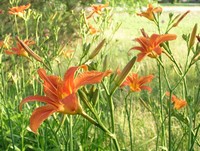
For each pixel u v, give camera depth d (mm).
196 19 19625
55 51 3838
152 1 10352
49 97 1816
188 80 6781
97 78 1777
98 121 1763
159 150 4281
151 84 6543
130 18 17859
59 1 8242
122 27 15547
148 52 2754
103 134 3896
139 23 16797
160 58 2844
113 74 2391
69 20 8227
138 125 4883
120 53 9125
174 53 8797
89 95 1962
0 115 4215
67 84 1812
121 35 13250
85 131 3783
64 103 1712
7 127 4508
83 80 1800
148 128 4918
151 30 14664
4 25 7980
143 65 7844
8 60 6797
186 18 20031
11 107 4613
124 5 10422
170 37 2703
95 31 4395
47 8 8148
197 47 2652
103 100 3639
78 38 8328
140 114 5355
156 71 7578
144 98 5941
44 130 3900
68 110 1736
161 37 2715
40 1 8156
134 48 2805
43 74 1859
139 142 4523
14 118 4391
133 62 1835
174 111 2932
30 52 2662
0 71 3955
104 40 2412
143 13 3635
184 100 3137
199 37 2688
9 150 4289
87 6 8570
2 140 4211
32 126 1740
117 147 1785
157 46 2734
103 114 3875
